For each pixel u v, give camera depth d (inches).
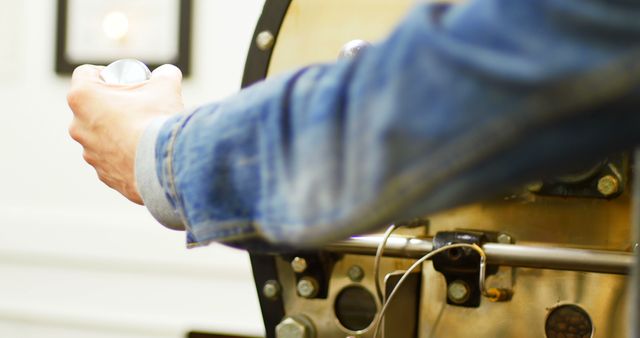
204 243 20.0
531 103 14.0
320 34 35.8
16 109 97.1
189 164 19.5
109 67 26.2
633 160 30.8
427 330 33.8
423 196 15.5
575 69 13.5
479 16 14.6
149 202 22.0
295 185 17.3
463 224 33.4
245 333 90.2
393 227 32.7
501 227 32.8
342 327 35.1
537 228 32.3
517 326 32.4
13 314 98.3
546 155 14.5
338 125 16.5
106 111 24.2
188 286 92.4
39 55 96.1
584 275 31.5
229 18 89.9
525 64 13.9
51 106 96.1
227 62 90.1
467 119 14.6
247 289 90.4
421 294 34.0
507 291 32.4
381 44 16.4
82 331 96.4
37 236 96.7
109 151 24.3
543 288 32.1
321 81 17.2
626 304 30.9
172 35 90.6
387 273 34.5
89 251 95.0
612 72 13.4
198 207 19.3
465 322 33.2
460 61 14.4
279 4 36.2
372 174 15.8
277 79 18.5
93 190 95.7
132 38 91.8
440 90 14.7
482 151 14.6
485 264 31.9
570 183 31.4
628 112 13.7
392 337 32.0
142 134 22.3
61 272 96.8
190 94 91.0
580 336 31.6
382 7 35.3
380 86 15.7
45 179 96.8
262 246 19.7
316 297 35.5
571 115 13.9
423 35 15.0
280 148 17.6
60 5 94.1
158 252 92.9
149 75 26.5
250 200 18.5
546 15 13.8
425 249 32.6
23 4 96.2
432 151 15.0
